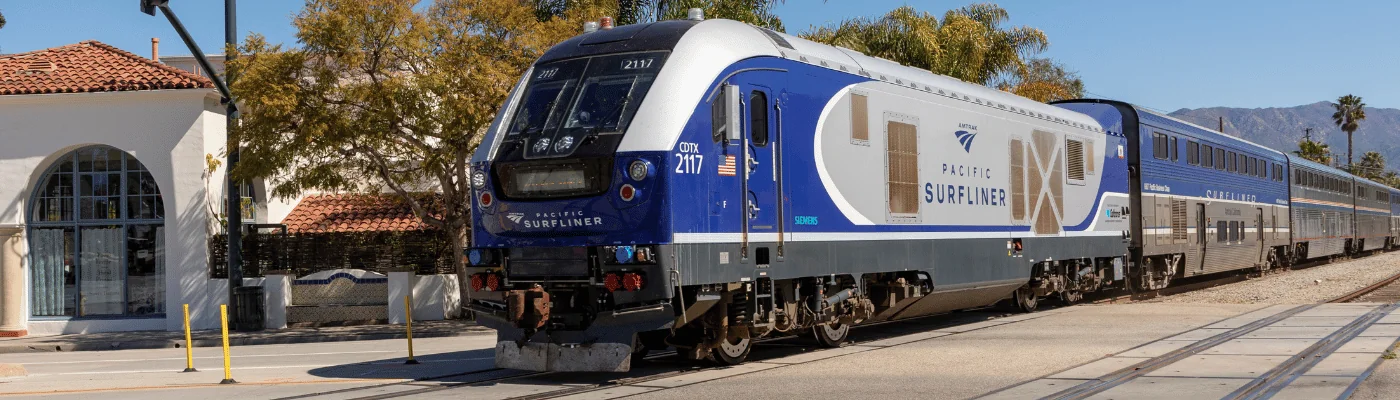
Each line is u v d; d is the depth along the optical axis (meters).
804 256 12.66
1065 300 20.61
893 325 17.64
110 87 22.33
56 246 23.05
